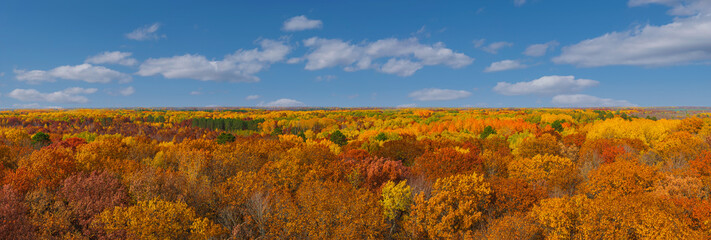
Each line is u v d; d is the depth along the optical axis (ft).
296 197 83.92
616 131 244.83
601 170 96.32
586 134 265.75
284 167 101.19
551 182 104.12
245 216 75.56
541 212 68.23
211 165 109.50
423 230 75.51
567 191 104.63
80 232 64.34
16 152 116.88
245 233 73.36
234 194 78.95
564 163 109.50
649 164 135.33
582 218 65.05
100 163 100.73
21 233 58.85
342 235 67.87
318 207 71.77
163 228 60.49
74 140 183.52
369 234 70.69
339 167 105.60
